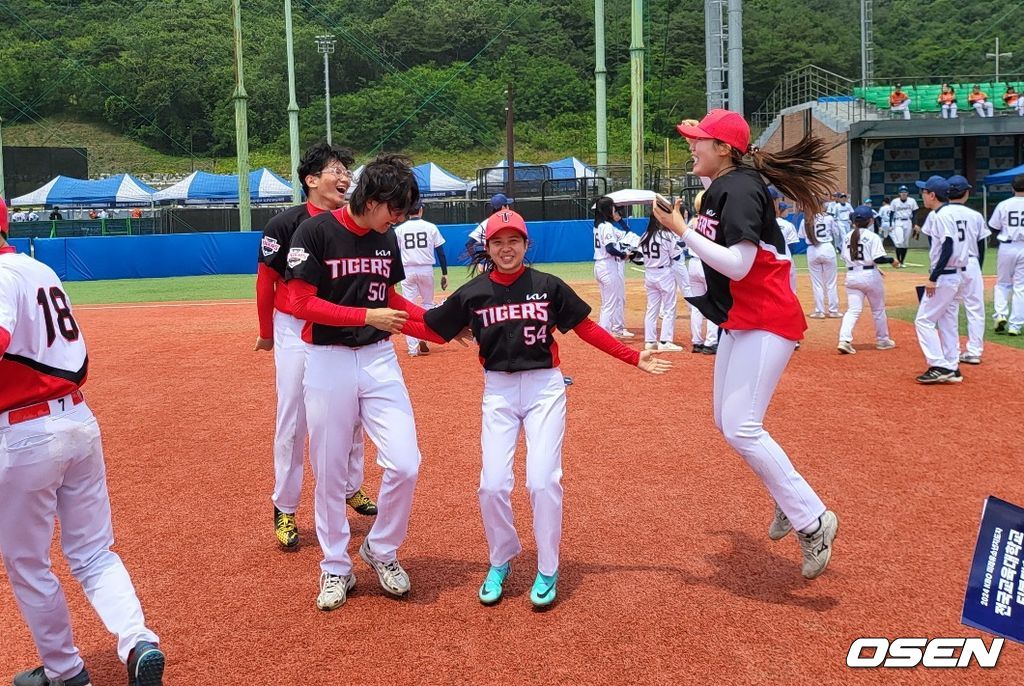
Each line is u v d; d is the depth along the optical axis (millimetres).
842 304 16750
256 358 12102
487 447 4320
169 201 46719
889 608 4172
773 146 42469
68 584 4727
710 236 4336
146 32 74750
